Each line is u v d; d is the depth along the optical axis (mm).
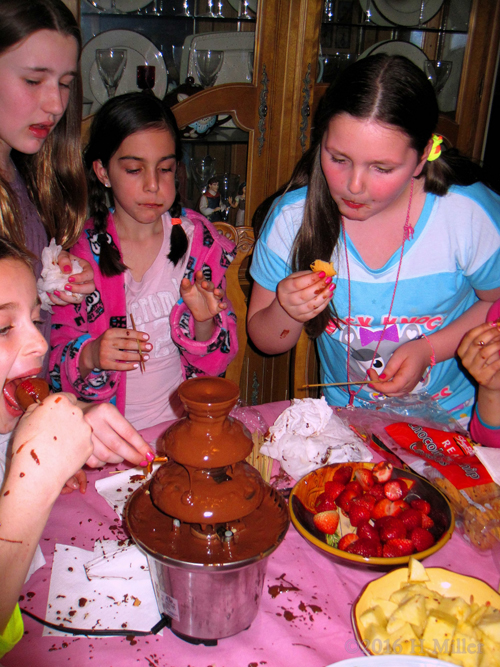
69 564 839
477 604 755
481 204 1318
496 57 2309
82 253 1585
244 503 668
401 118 999
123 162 1458
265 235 1452
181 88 2043
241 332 1849
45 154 1379
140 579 821
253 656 714
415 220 1328
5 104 1123
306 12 2033
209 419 655
